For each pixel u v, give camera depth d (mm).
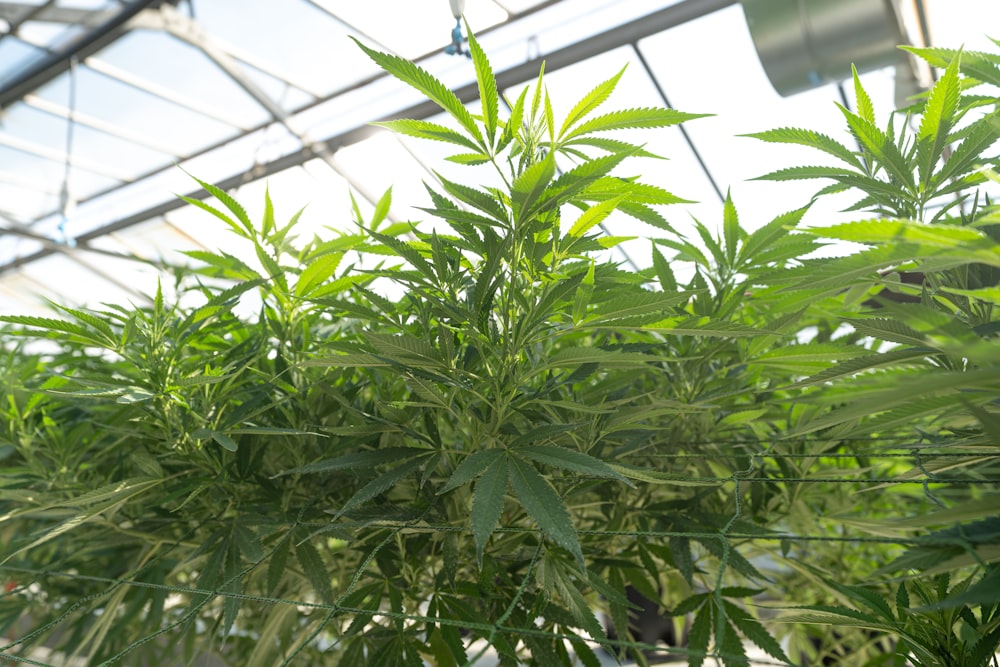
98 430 608
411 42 4930
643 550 496
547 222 395
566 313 438
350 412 453
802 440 515
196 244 7336
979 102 389
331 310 484
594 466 332
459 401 438
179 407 473
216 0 4727
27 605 689
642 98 4789
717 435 531
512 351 387
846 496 588
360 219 513
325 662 583
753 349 475
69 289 8547
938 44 3316
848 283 372
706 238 519
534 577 458
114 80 5629
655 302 353
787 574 653
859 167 410
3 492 540
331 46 5121
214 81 5590
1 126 6215
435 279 396
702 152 4758
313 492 489
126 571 593
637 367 473
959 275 363
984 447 352
